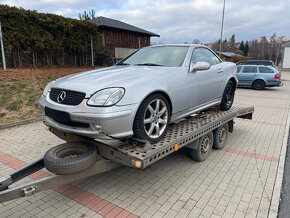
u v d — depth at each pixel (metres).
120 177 3.54
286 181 3.54
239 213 2.71
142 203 2.89
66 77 3.26
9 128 5.90
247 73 14.95
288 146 5.07
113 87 2.57
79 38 13.91
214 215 2.67
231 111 5.00
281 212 2.80
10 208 2.78
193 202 2.91
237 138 5.47
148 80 2.83
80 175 2.55
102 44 17.83
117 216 2.64
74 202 2.91
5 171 3.69
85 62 15.46
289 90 14.87
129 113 2.52
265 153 4.57
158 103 2.92
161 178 3.52
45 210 2.75
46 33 11.95
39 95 8.09
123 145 2.81
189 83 3.48
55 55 13.30
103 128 2.44
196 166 3.93
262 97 11.80
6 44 10.40
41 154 4.34
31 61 12.20
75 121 2.58
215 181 3.44
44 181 2.28
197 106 3.89
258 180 3.48
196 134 3.56
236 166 3.96
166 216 2.64
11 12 10.27
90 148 2.70
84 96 2.57
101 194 3.08
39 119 6.62
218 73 4.35
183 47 3.93
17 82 8.71
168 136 3.22
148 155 2.54
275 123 6.84
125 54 20.28
